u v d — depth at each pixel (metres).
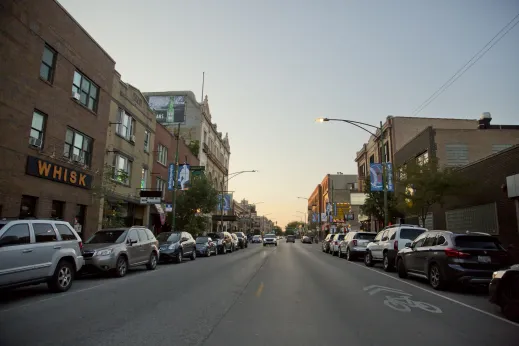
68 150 20.69
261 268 18.41
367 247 20.73
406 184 21.58
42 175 18.14
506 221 18.80
